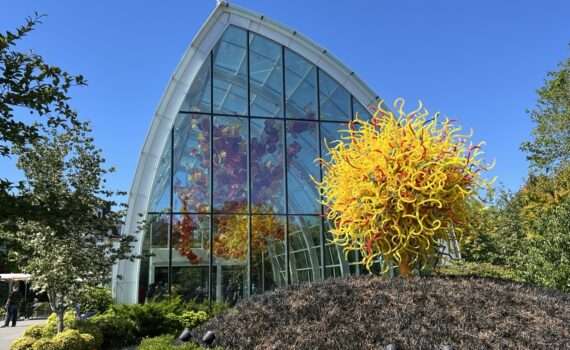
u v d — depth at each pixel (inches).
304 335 215.9
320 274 623.8
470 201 323.3
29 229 451.2
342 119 693.3
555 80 836.0
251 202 627.8
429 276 288.0
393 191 296.4
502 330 207.3
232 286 594.9
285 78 689.0
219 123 647.8
